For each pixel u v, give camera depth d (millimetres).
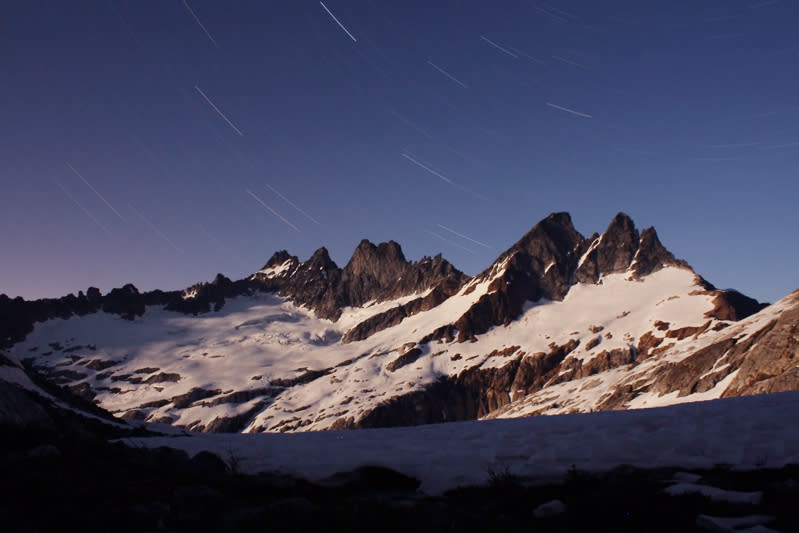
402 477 16391
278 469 17188
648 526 11203
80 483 12133
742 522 10727
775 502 12078
